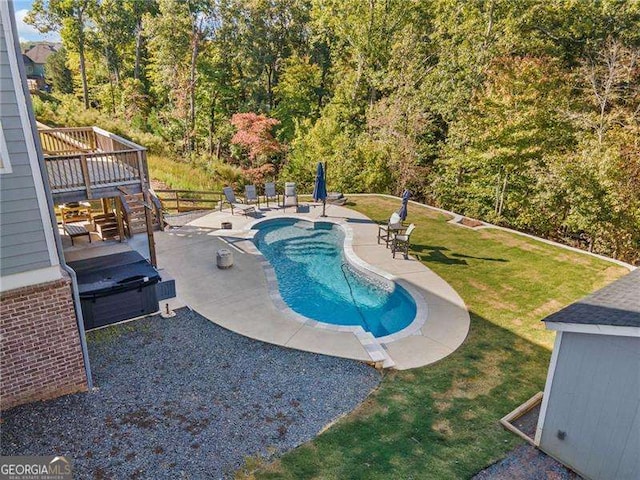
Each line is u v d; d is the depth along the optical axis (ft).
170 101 110.22
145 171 37.04
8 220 20.47
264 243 51.93
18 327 21.79
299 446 21.24
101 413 22.71
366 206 65.31
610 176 55.01
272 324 32.53
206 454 20.40
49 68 145.59
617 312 19.57
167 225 52.29
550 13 74.28
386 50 93.45
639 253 59.57
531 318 35.04
